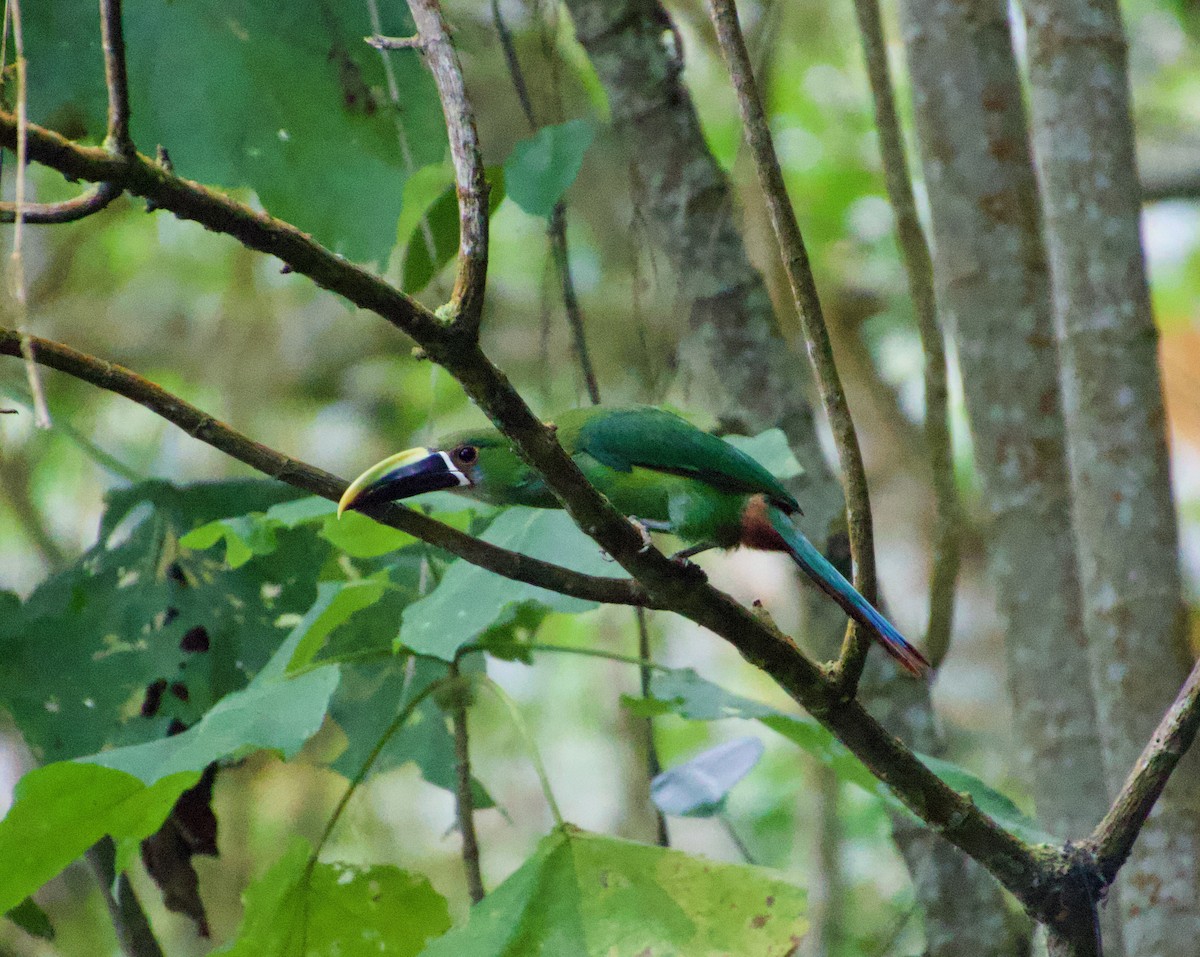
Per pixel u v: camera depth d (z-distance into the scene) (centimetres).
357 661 790
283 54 876
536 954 725
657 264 1130
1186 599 921
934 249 1051
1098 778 960
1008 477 1003
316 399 2380
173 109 875
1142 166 2183
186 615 981
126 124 479
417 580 1013
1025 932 1019
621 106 1069
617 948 723
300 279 2358
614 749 2127
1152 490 910
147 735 949
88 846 737
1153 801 658
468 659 985
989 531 1022
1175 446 2366
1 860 717
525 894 744
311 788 1847
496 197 938
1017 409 1006
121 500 1008
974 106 1019
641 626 921
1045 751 980
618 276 2048
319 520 973
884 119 1020
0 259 619
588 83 1833
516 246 2153
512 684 2181
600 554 789
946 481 1026
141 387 601
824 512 1048
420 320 521
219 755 705
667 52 1070
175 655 968
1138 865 859
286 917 824
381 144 886
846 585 862
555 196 884
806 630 1065
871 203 2294
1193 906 839
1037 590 992
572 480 584
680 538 921
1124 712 892
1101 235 932
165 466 2153
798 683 636
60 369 588
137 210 2008
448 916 838
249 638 987
